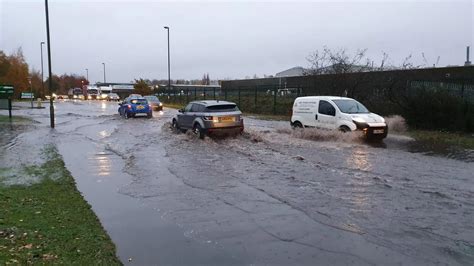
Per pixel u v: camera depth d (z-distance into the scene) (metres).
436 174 9.60
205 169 10.57
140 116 31.56
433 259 5.00
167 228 6.25
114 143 15.91
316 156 12.22
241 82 59.78
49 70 22.50
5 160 11.95
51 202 7.53
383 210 6.89
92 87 90.75
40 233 5.77
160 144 15.52
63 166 11.10
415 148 13.70
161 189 8.62
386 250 5.29
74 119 29.05
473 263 4.87
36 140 16.73
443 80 20.02
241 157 12.29
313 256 5.15
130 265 4.93
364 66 28.06
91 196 8.12
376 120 15.41
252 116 28.91
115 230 6.17
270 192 8.18
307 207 7.14
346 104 16.41
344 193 7.98
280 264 4.93
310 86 28.06
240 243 5.61
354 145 14.41
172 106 46.41
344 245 5.48
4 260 4.68
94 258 5.01
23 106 51.00
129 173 10.27
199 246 5.53
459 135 16.27
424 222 6.29
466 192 7.96
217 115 16.23
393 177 9.29
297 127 17.98
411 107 18.77
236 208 7.20
